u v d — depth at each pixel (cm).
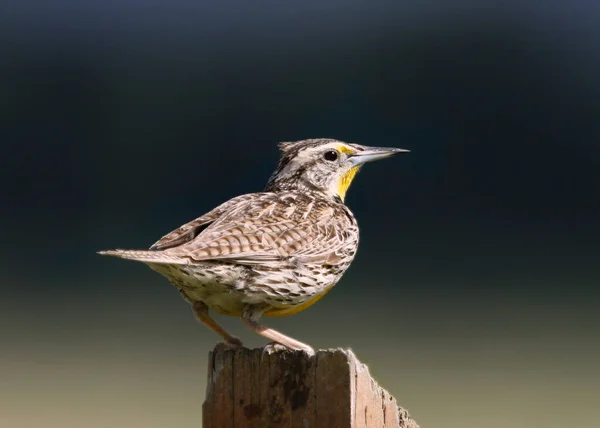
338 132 2225
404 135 2188
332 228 566
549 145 2073
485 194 1934
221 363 437
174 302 1418
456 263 1583
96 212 1844
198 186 2039
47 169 2034
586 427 948
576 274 1528
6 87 2269
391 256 1630
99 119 2200
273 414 430
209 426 436
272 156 2189
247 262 521
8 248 1634
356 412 426
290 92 2311
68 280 1507
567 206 1873
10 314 1362
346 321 1312
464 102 2248
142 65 2411
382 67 2355
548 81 2288
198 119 2236
